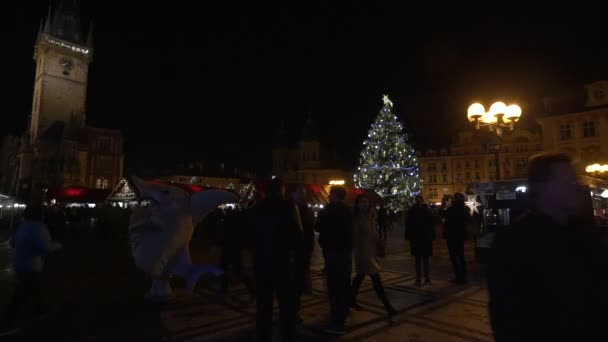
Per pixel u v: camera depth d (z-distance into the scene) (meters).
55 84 67.31
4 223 28.80
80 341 4.99
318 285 8.54
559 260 1.76
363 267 6.07
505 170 63.94
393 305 6.76
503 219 11.39
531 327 1.74
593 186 14.07
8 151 75.38
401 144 33.03
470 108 12.50
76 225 26.17
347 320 5.89
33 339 5.06
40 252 5.85
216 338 5.09
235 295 7.61
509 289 1.80
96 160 64.88
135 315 6.18
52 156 60.53
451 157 69.31
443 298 7.29
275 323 5.75
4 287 8.29
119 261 12.37
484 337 5.12
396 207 32.28
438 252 14.81
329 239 5.34
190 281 6.95
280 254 3.88
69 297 7.45
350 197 22.47
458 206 8.94
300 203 6.19
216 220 19.19
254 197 7.73
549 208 1.95
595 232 1.95
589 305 1.69
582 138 34.84
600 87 34.25
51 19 70.25
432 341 4.97
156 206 7.27
